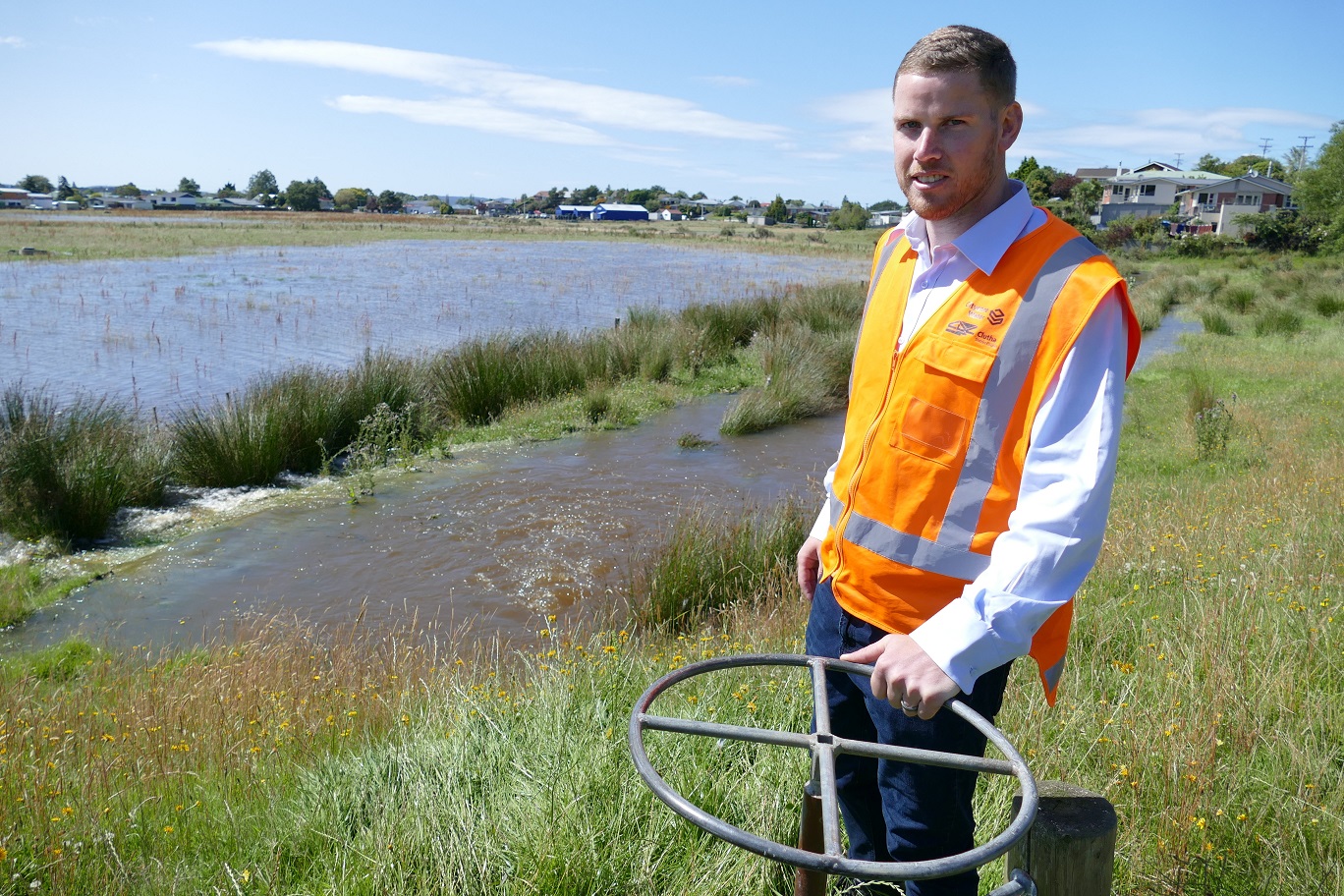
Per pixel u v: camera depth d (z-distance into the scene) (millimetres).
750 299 18453
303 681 4281
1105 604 4191
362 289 26125
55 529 7207
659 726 1241
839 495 1681
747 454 9977
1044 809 1382
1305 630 3525
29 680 4648
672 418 11672
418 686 4199
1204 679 3092
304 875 2344
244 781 3164
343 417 9812
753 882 2146
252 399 9641
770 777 2459
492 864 2191
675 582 5746
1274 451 8656
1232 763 2605
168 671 4727
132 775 3275
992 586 1220
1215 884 2125
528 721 2928
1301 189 50375
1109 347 1298
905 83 1443
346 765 2918
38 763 3221
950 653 1185
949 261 1494
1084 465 1258
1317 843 2176
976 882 1601
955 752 1500
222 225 72875
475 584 6430
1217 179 80625
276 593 6324
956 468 1422
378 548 7113
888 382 1537
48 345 15641
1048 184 82062
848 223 110250
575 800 2309
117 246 42281
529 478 8914
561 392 12164
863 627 1572
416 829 2307
